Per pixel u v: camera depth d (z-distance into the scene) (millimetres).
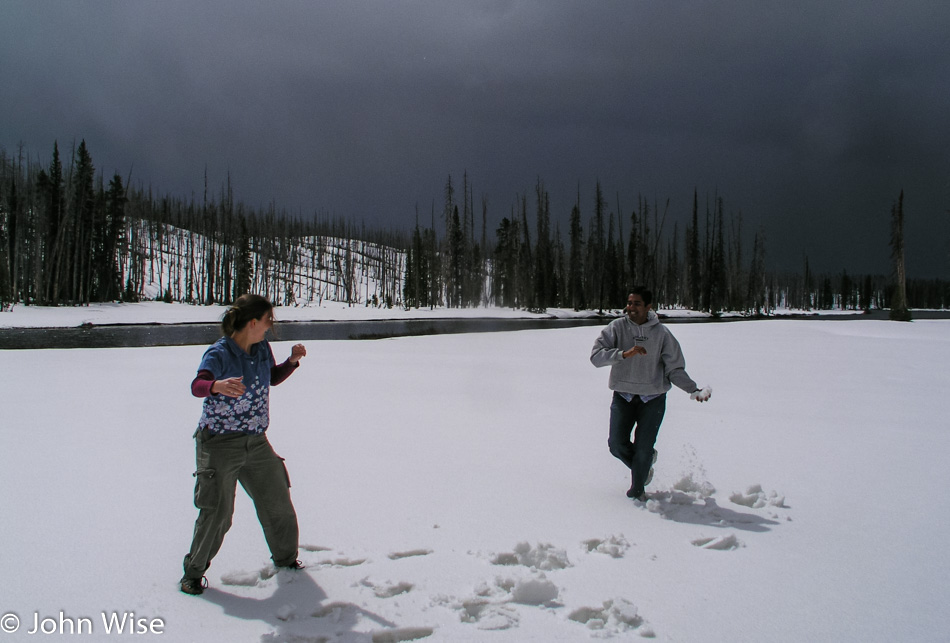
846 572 3576
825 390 11430
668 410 9234
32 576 3449
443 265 86688
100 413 8898
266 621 2941
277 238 104750
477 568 3578
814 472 5812
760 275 88000
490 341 26438
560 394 11023
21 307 49906
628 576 3490
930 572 3584
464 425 8102
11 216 52250
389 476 5605
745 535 4176
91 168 62281
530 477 5598
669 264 99188
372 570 3545
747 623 2943
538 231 81062
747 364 16156
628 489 5242
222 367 3141
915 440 7215
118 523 4348
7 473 5648
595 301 86812
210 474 3203
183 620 2938
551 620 2965
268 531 3502
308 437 7316
